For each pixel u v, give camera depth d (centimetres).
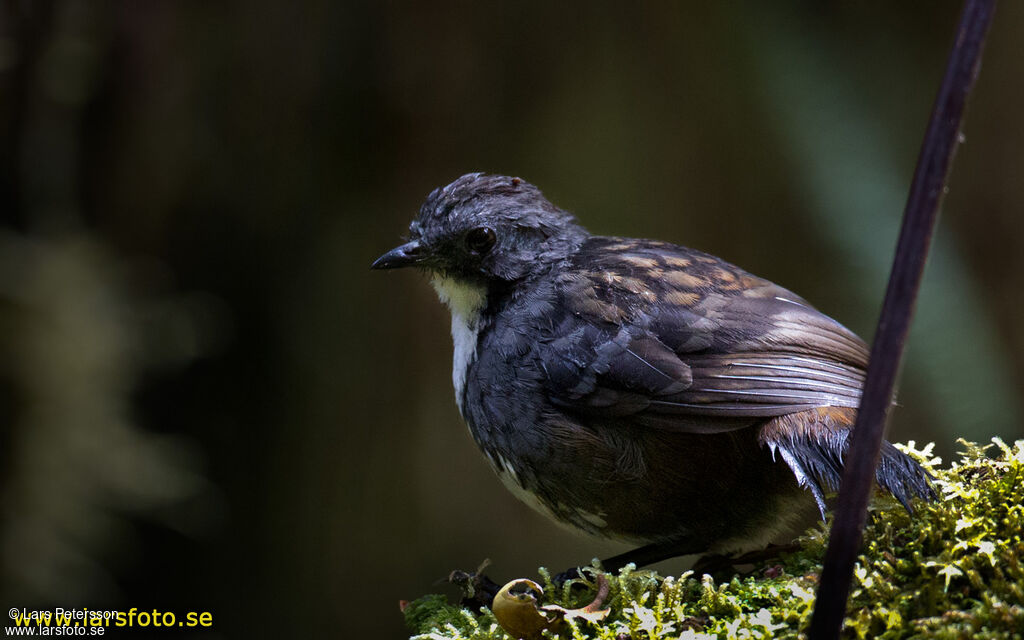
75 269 1118
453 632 457
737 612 420
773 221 1171
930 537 413
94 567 1140
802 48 1130
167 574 1212
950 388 1027
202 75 1171
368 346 1221
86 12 1118
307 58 1179
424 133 1202
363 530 1220
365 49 1181
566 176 1202
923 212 296
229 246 1218
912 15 1150
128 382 1154
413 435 1220
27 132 1132
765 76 1126
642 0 1170
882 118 1123
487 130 1202
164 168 1178
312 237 1220
